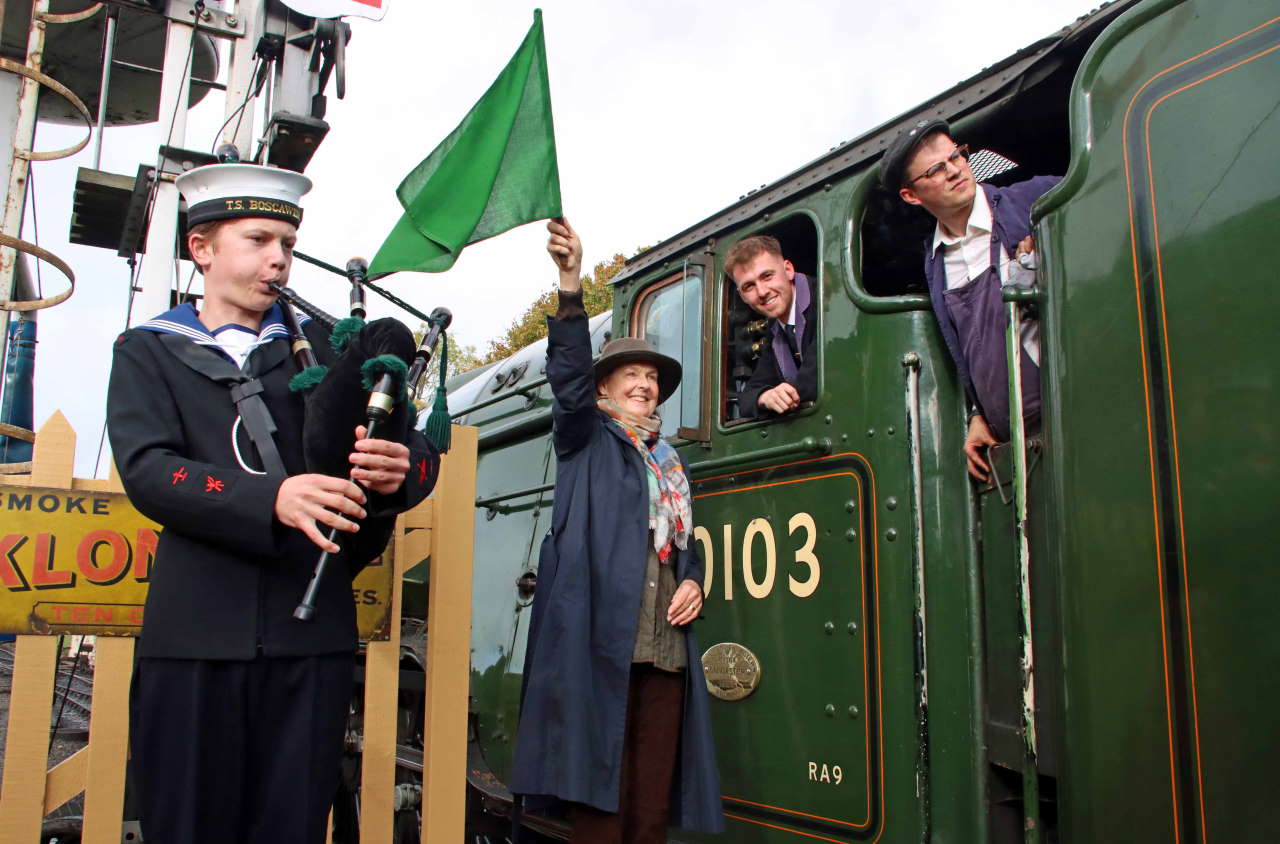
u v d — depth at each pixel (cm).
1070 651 190
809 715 270
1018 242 249
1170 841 168
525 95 225
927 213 314
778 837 274
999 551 236
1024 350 240
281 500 159
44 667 228
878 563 258
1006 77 256
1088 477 192
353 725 450
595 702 256
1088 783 184
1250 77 176
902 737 243
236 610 165
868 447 267
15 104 430
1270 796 154
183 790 159
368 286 196
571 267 269
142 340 176
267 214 184
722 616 305
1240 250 171
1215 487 168
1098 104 203
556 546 279
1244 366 167
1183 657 169
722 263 342
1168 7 193
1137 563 179
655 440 298
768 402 294
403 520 275
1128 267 190
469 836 418
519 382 512
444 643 276
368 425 166
